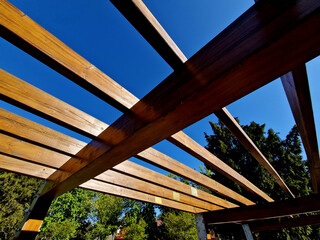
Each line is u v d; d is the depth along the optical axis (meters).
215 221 3.56
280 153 9.34
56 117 1.14
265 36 0.53
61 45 0.86
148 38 0.75
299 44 0.51
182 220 11.69
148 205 18.53
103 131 1.25
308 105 1.11
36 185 13.41
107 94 0.98
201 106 0.75
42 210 2.00
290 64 0.57
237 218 3.40
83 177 1.55
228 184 8.82
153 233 16.45
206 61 0.71
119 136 1.05
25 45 0.73
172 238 11.45
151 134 0.95
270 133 9.95
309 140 1.51
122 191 2.46
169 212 12.99
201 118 0.84
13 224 10.89
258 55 0.55
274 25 0.52
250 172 9.07
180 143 1.45
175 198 2.87
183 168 2.17
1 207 10.80
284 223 4.54
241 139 1.58
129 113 1.06
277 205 3.21
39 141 1.39
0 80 0.96
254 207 3.37
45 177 1.98
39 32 0.79
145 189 2.47
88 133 1.28
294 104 1.19
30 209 1.94
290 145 9.88
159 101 0.86
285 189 2.94
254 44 0.55
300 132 1.49
